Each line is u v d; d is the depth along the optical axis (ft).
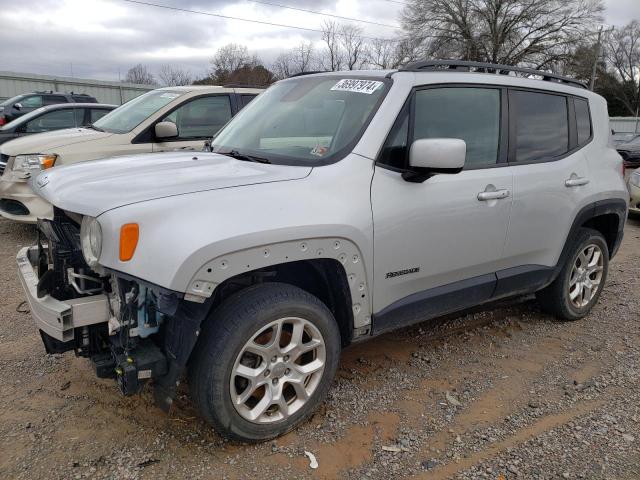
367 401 10.62
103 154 20.77
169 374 8.39
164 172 9.74
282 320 8.88
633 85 220.84
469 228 11.28
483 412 10.37
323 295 10.21
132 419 9.84
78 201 8.63
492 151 12.07
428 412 10.33
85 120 32.68
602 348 13.21
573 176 13.61
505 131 12.32
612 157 15.12
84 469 8.52
